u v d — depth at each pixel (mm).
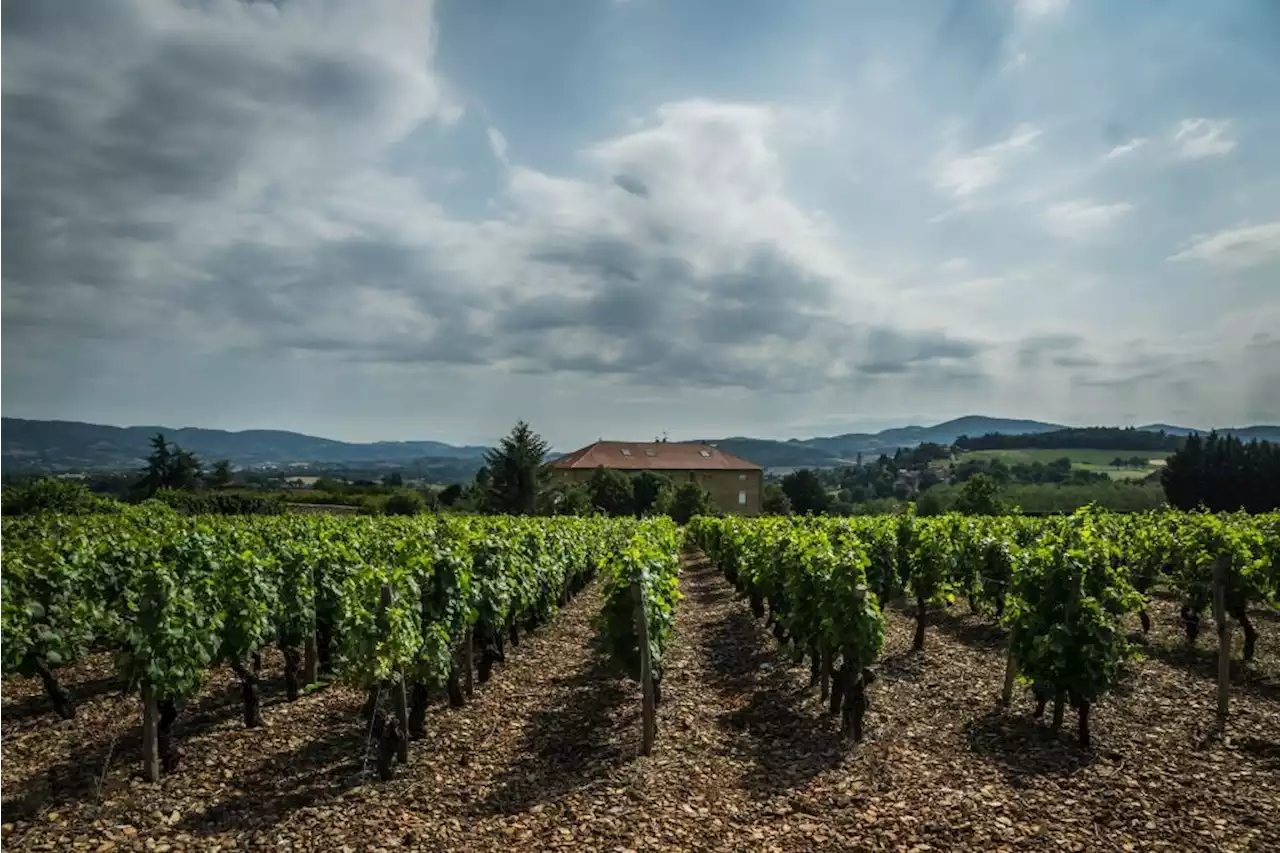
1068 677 8984
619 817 7277
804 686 12242
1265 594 13203
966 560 16969
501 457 58094
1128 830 6703
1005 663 13289
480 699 11781
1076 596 9273
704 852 6547
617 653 10906
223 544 14094
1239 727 9391
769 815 7266
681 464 87438
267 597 10945
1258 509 55500
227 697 11852
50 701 11570
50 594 11836
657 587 11430
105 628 10969
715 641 16531
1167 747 8789
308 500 55844
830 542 15258
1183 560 14664
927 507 53406
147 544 14242
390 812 7473
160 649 8258
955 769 8281
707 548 32875
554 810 7473
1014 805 7277
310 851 6656
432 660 9383
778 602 15352
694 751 9164
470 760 8953
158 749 8602
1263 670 12195
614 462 86000
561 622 19156
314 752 9266
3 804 7707
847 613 9695
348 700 11594
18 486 35750
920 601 14375
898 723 10023
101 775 8477
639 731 10031
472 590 11875
